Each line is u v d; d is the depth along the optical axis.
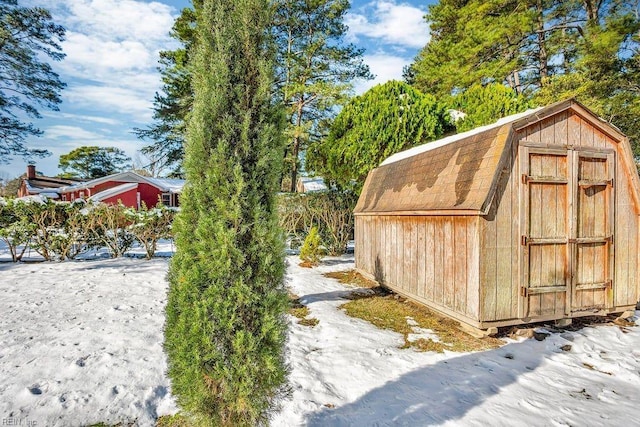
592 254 4.59
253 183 2.14
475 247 4.15
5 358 3.34
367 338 4.21
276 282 2.22
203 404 2.00
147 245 9.99
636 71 11.62
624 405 2.78
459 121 10.71
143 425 2.44
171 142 24.84
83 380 2.97
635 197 4.76
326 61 19.58
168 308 2.21
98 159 41.97
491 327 4.12
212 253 2.03
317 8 18.72
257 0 2.24
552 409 2.71
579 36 13.18
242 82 2.19
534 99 11.95
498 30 13.41
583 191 4.54
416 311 5.38
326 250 11.00
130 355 3.48
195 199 2.11
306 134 17.03
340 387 3.02
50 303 5.30
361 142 9.48
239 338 2.02
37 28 18.20
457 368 3.42
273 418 2.51
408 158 6.70
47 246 9.35
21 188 33.12
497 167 4.03
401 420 2.53
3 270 8.03
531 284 4.29
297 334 4.33
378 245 7.01
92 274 7.57
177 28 19.09
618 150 4.71
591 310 4.54
